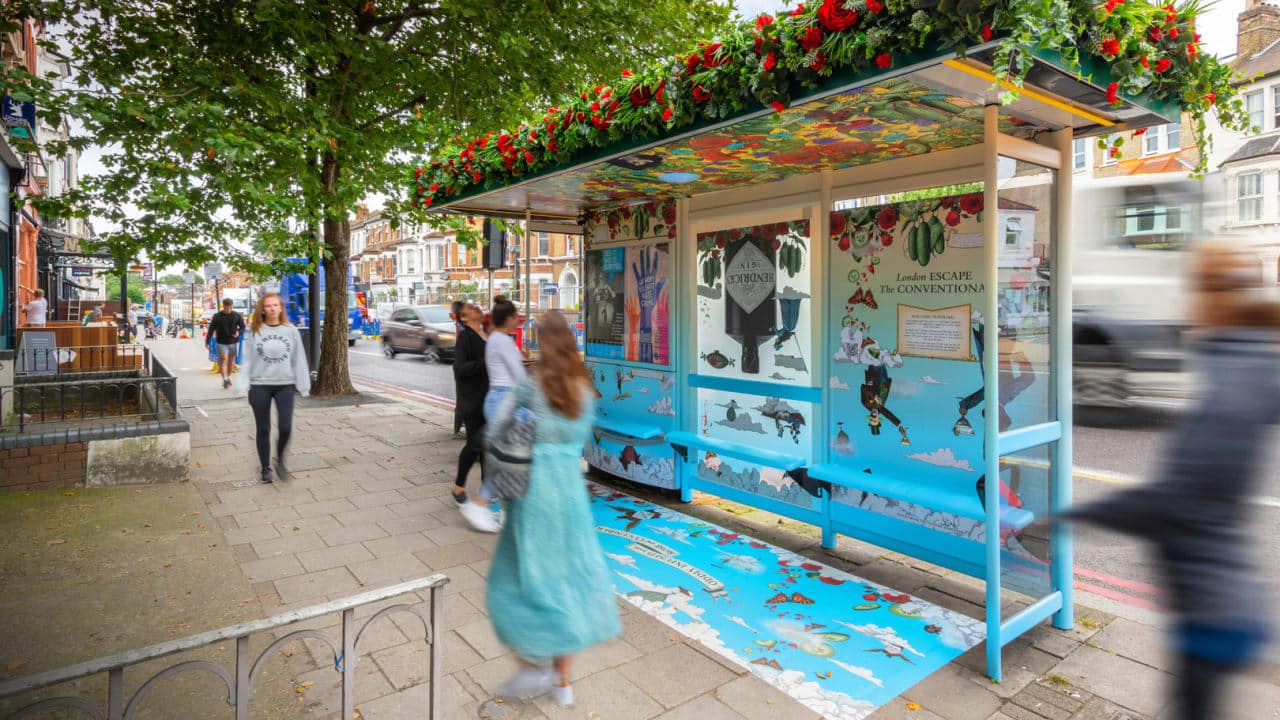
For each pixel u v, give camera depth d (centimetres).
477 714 287
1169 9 289
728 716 286
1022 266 344
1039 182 345
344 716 216
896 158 413
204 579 427
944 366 397
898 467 425
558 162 473
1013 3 226
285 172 968
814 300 471
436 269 5369
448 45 1070
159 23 959
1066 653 338
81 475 625
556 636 280
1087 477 640
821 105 323
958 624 370
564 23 1076
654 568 448
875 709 292
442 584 239
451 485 655
